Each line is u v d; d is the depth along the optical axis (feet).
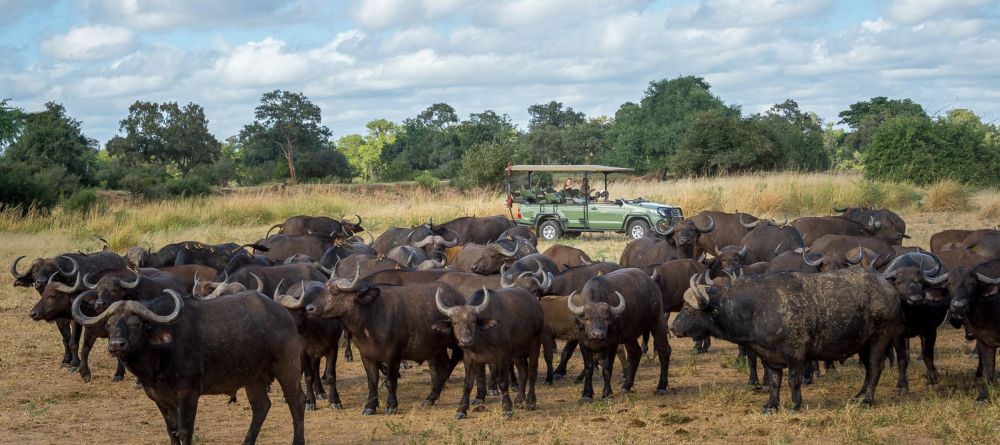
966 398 36.11
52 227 116.16
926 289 37.99
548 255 56.75
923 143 150.20
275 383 43.91
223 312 29.19
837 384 40.42
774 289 36.04
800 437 31.76
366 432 34.65
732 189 126.41
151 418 37.04
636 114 276.62
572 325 40.91
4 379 44.57
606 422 34.83
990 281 35.91
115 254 53.93
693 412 36.29
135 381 43.91
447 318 37.91
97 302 37.04
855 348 36.32
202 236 106.11
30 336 55.11
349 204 138.10
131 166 293.02
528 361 39.06
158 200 189.16
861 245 53.11
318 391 40.70
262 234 108.58
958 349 48.29
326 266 55.47
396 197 171.94
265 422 36.52
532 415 36.73
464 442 32.35
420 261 55.21
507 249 53.83
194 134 321.93
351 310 36.22
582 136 320.09
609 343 38.11
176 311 27.32
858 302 35.94
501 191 145.28
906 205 126.41
